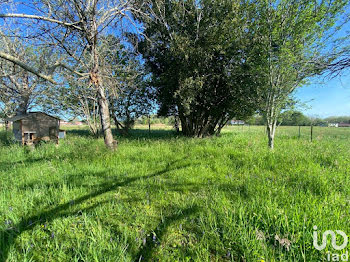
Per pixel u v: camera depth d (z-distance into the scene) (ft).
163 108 41.65
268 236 6.43
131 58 33.60
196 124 39.73
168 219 7.97
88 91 34.68
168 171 14.20
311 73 15.79
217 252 6.08
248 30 30.01
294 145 25.59
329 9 20.38
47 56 17.20
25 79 30.91
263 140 32.50
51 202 9.05
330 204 8.14
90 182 11.83
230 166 15.34
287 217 6.99
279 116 24.95
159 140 29.27
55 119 23.63
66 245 6.36
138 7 22.80
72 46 21.08
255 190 10.15
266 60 24.71
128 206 9.03
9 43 25.68
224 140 30.76
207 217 7.80
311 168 13.65
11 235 6.44
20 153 18.80
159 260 5.73
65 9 17.46
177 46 28.86
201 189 10.93
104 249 6.01
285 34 22.18
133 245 6.35
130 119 45.14
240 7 29.14
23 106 31.86
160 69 38.24
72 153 18.71
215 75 32.45
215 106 37.19
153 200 9.69
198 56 29.81
